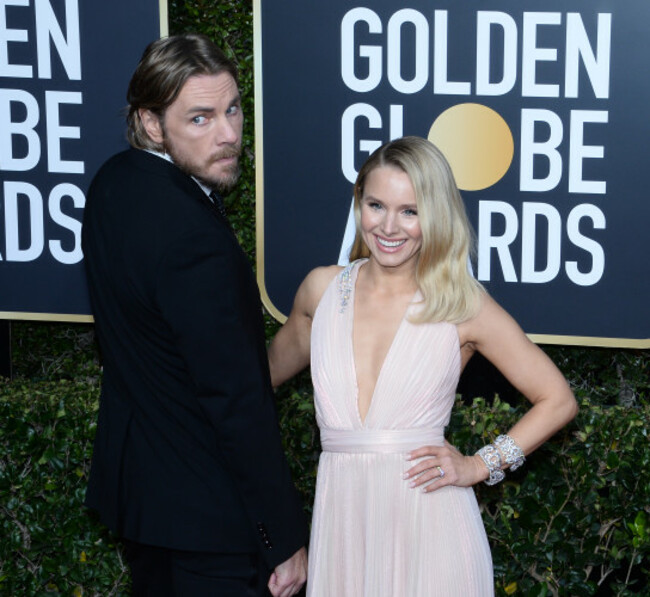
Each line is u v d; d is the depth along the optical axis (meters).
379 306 2.11
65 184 3.42
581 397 3.03
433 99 3.27
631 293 3.31
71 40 3.34
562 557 2.83
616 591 2.87
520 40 3.21
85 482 2.92
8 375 4.26
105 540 2.95
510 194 3.30
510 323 2.09
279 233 3.39
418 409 2.06
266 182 3.37
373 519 2.05
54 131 3.39
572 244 3.31
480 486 2.87
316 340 2.14
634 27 3.17
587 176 3.27
